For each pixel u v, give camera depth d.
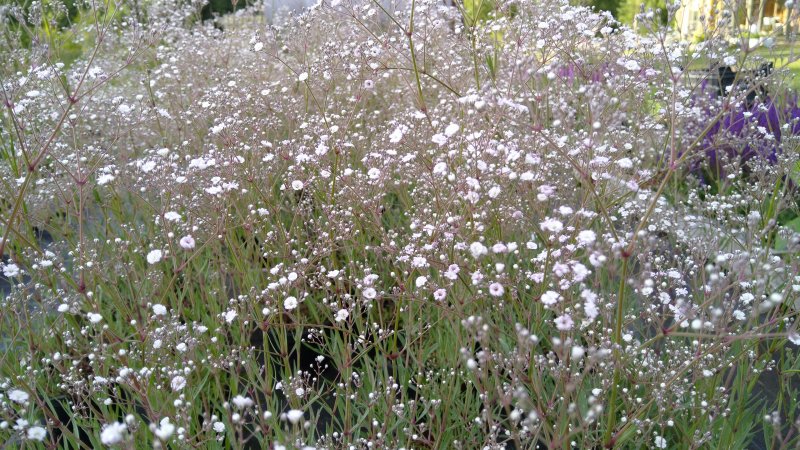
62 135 0.62
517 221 0.43
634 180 0.36
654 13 0.38
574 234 0.37
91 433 0.38
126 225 0.53
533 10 0.57
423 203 0.47
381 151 0.47
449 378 0.38
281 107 0.63
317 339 0.48
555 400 0.37
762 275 0.31
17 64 0.78
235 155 0.50
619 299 0.29
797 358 0.42
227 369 0.43
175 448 0.33
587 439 0.34
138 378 0.31
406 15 0.67
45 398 0.37
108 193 0.58
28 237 0.49
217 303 0.49
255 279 0.47
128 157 0.62
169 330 0.35
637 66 0.47
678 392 0.34
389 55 0.56
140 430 0.35
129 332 0.46
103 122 0.65
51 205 0.67
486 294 0.40
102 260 0.50
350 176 0.47
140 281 0.48
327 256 0.48
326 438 0.35
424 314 0.46
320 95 0.66
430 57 0.67
